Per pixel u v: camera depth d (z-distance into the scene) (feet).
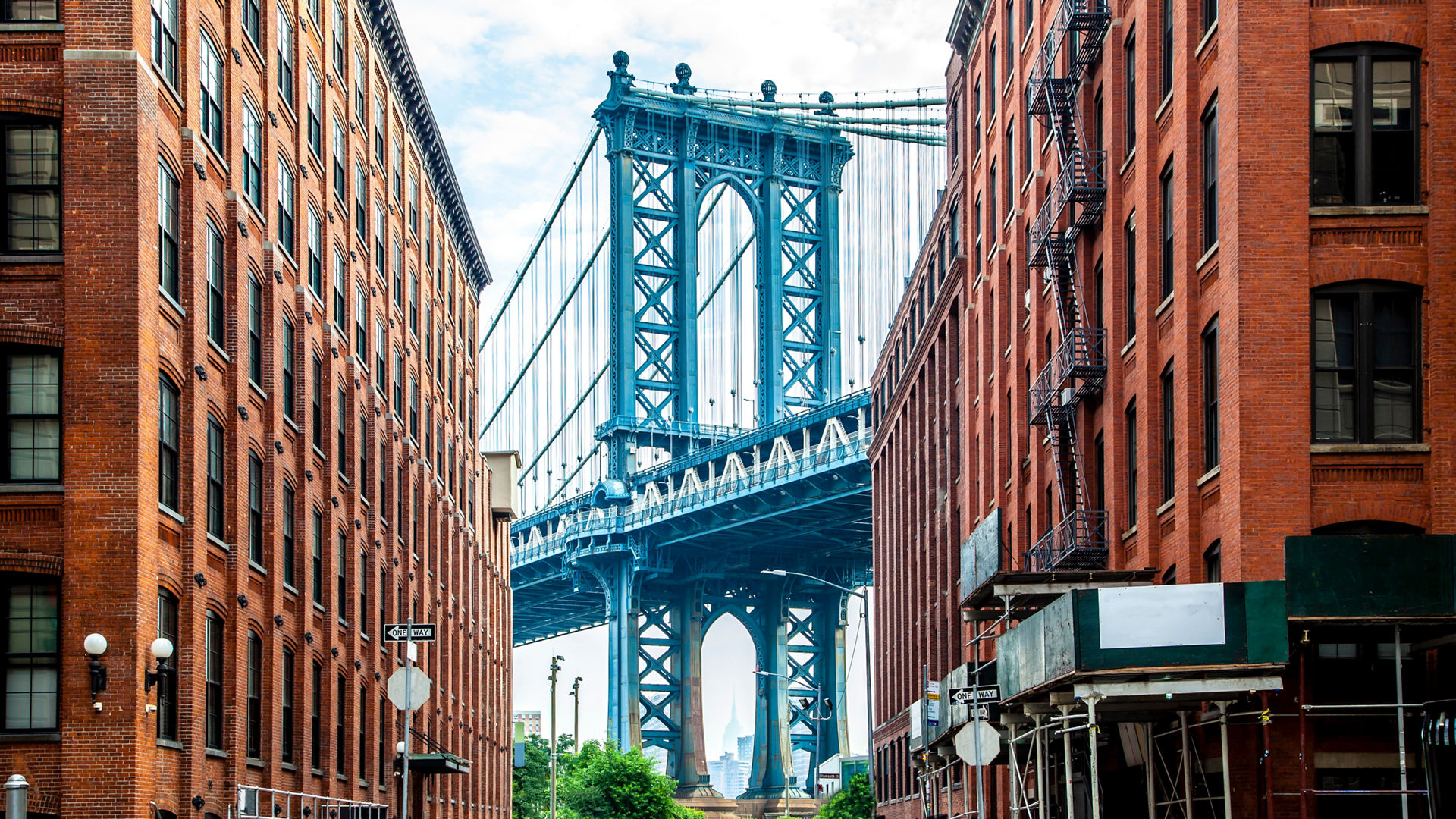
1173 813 103.55
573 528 495.82
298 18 137.49
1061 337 138.00
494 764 287.07
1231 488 95.14
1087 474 131.34
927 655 253.24
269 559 121.49
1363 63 95.76
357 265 164.14
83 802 87.40
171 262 100.58
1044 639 89.45
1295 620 83.87
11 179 92.53
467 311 262.47
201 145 104.53
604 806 381.19
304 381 133.80
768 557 531.50
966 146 207.82
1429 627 86.58
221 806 107.55
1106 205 125.70
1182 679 82.99
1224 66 98.32
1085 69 134.41
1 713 88.84
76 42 92.12
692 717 525.75
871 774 203.62
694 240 497.46
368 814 156.25
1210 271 101.96
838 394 498.69
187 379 101.40
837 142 514.68
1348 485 93.20
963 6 198.39
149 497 92.27
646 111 495.00
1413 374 94.32
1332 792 83.46
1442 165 94.22
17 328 90.68
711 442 483.10
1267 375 93.76
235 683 110.11
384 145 185.37
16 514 89.97
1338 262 94.53
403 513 187.01
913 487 272.51
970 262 203.31
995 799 176.35
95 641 85.66
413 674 105.29
